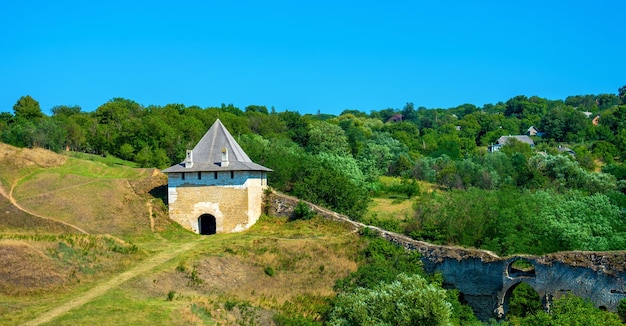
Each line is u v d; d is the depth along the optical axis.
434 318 38.91
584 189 98.75
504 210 67.06
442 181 110.12
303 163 83.38
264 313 45.03
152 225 64.06
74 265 45.59
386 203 92.50
